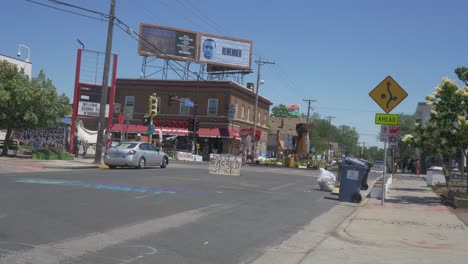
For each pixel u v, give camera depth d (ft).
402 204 50.24
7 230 26.86
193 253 24.75
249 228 32.65
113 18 86.07
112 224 30.50
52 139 112.78
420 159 192.13
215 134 171.12
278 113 394.93
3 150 87.20
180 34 188.03
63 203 36.96
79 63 110.83
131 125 179.32
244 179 74.23
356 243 29.35
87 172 67.10
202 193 50.37
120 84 182.91
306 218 38.86
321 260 24.66
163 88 179.22
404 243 29.43
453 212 43.86
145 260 22.75
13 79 82.89
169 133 174.50
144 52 184.44
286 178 84.94
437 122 52.95
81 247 24.35
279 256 25.39
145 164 85.61
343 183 52.44
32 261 21.33
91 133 112.37
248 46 194.80
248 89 189.57
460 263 24.43
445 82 52.01
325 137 397.60
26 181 50.03
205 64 195.93
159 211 36.78
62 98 90.84
